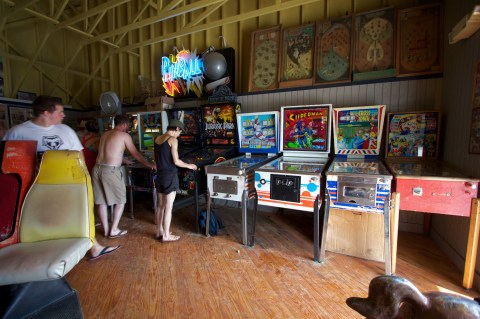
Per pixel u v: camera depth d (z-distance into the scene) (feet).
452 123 8.14
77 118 18.53
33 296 4.57
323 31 11.28
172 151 8.91
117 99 14.55
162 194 9.37
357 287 6.64
